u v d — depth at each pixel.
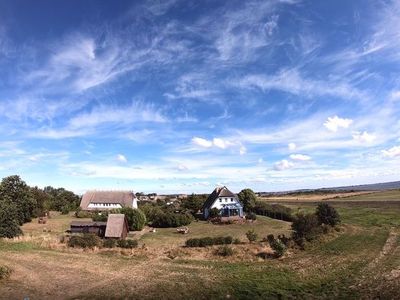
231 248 51.47
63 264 44.94
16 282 37.28
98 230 69.25
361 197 147.25
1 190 89.69
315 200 150.62
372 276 37.41
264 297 32.28
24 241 59.97
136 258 48.47
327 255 47.56
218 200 95.44
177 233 72.06
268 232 69.62
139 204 125.94
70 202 125.88
